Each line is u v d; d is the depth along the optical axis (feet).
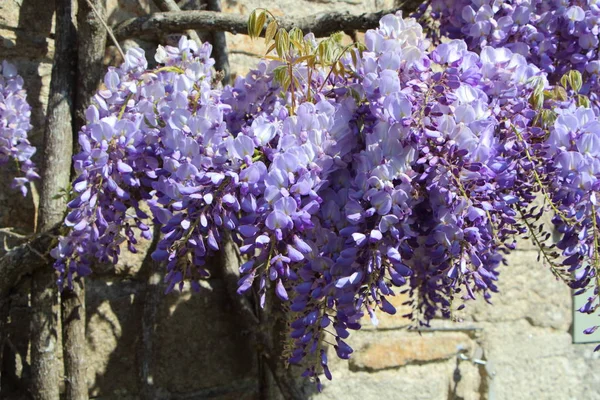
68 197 4.01
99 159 3.44
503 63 3.57
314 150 3.37
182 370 4.62
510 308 5.72
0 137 4.03
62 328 4.22
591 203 3.39
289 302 3.92
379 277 3.30
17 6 4.35
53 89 4.23
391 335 5.26
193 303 4.67
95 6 4.24
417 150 3.32
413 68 3.44
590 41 4.00
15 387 4.24
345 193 3.42
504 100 3.55
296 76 3.64
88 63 4.25
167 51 3.90
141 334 4.50
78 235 3.80
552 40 4.00
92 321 4.44
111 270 4.50
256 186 3.30
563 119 3.45
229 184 3.32
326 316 3.34
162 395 4.56
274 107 3.66
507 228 3.80
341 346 3.37
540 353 5.85
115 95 3.66
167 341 4.59
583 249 3.47
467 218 3.39
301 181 3.28
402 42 3.52
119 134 3.48
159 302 4.58
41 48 4.41
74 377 4.20
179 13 4.38
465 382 5.51
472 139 3.29
